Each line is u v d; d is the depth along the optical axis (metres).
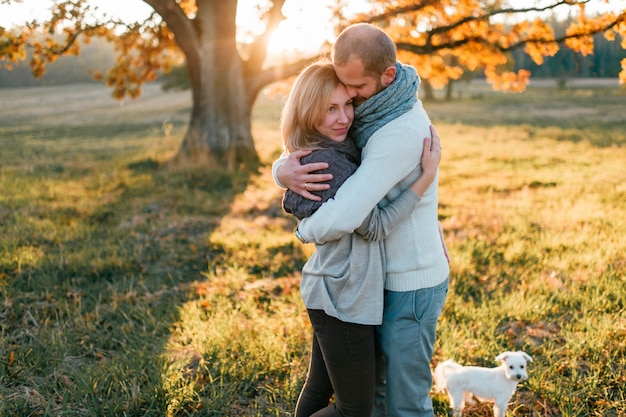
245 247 6.58
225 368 3.57
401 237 2.26
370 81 2.10
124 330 4.25
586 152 15.83
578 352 3.74
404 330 2.30
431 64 12.61
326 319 2.26
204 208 8.65
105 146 19.86
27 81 51.56
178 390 3.30
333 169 2.12
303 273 2.40
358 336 2.22
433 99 54.94
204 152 12.40
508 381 3.08
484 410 3.33
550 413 3.19
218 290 5.10
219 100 12.64
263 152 15.38
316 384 2.53
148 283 5.35
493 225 7.38
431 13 11.39
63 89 71.38
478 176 12.00
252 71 13.37
